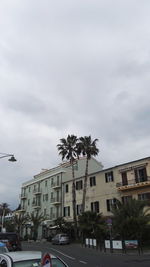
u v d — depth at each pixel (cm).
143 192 3659
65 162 6119
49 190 6050
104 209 4200
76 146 4784
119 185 3991
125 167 3994
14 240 2181
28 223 6469
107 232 3328
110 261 1847
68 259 2005
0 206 9081
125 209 2988
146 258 1977
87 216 3734
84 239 3722
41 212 6178
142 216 2902
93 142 4712
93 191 4516
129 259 1939
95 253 2459
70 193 5284
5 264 677
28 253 736
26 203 7012
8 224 7406
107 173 4303
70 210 5150
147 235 2911
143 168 3734
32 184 6881
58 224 4716
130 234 2811
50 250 2838
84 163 5919
